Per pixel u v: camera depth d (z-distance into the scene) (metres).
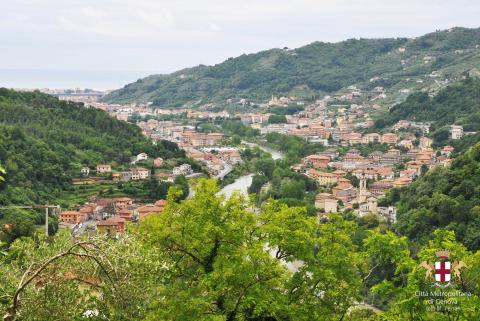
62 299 29.22
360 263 43.16
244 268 38.56
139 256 30.41
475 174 132.38
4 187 165.62
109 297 30.12
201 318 36.19
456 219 119.50
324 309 41.72
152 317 35.00
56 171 198.75
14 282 29.23
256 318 40.78
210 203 41.56
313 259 43.25
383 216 163.75
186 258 41.78
